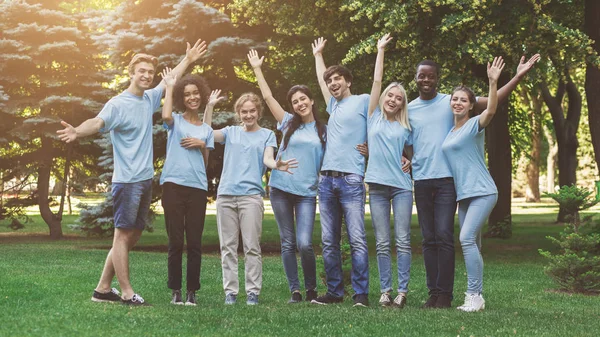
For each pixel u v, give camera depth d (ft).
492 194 21.98
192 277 22.52
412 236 73.10
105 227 60.85
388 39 23.65
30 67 64.49
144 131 21.61
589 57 45.06
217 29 50.93
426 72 22.56
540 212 129.29
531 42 44.34
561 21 53.88
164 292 26.61
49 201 71.87
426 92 22.71
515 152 90.68
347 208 22.84
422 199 22.62
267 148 23.20
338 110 23.22
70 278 30.35
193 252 22.47
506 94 21.53
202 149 22.50
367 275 23.02
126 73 66.23
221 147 49.42
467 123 21.90
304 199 23.52
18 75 64.08
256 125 23.58
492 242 65.67
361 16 44.78
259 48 49.80
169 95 22.21
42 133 65.10
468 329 18.80
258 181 23.22
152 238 71.36
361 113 23.07
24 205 71.05
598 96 49.85
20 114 68.90
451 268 22.56
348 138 22.89
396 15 42.37
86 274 32.27
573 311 24.39
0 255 45.93
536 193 169.58
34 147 69.92
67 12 69.67
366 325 18.99
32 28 62.69
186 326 18.19
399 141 22.47
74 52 63.36
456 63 45.75
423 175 22.49
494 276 36.63
